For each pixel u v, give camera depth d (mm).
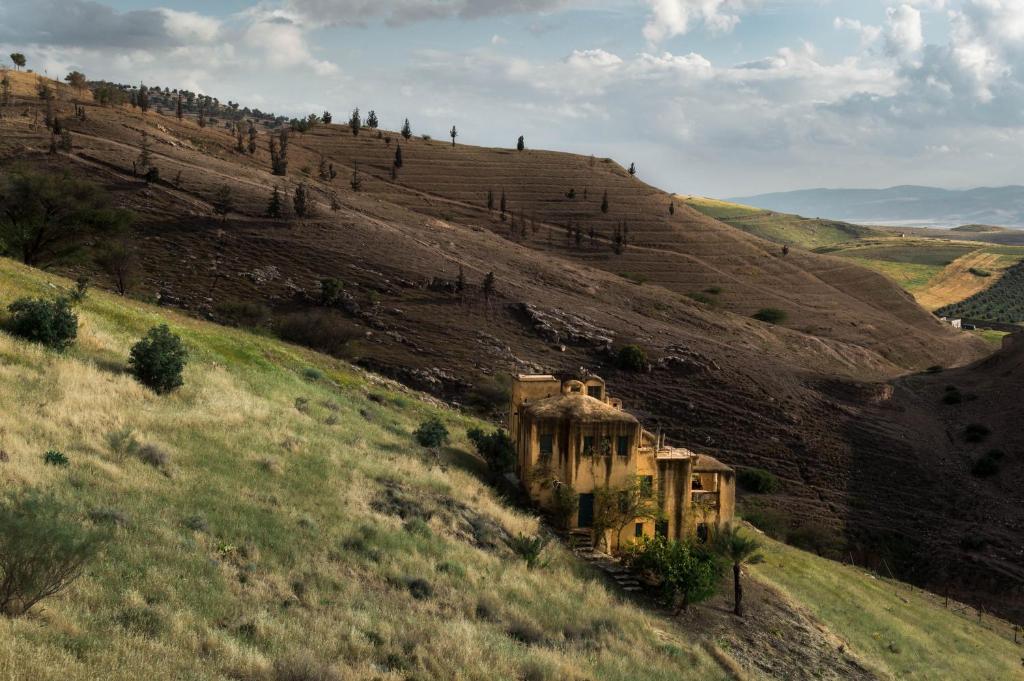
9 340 33594
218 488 26984
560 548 37469
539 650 23922
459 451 47531
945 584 69875
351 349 88375
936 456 95812
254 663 16750
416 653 20453
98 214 74625
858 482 87562
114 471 24859
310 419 41531
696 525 42875
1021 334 134375
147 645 15945
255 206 125125
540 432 41438
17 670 13266
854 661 37594
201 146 175500
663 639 30562
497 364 94750
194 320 63625
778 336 146625
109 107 188750
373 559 26625
